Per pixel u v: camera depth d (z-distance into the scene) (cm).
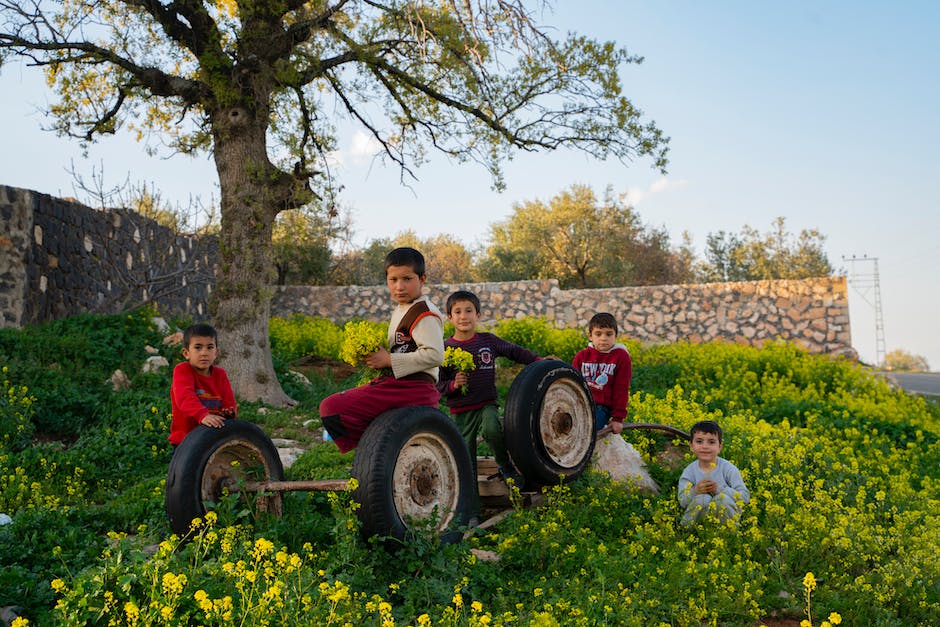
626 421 761
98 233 1362
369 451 371
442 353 399
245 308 1070
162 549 300
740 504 488
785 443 711
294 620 285
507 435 492
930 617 395
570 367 532
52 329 1059
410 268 406
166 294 1350
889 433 1016
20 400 788
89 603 286
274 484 401
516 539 433
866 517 514
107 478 661
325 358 1505
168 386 991
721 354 1434
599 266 3609
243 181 1088
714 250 4222
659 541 454
